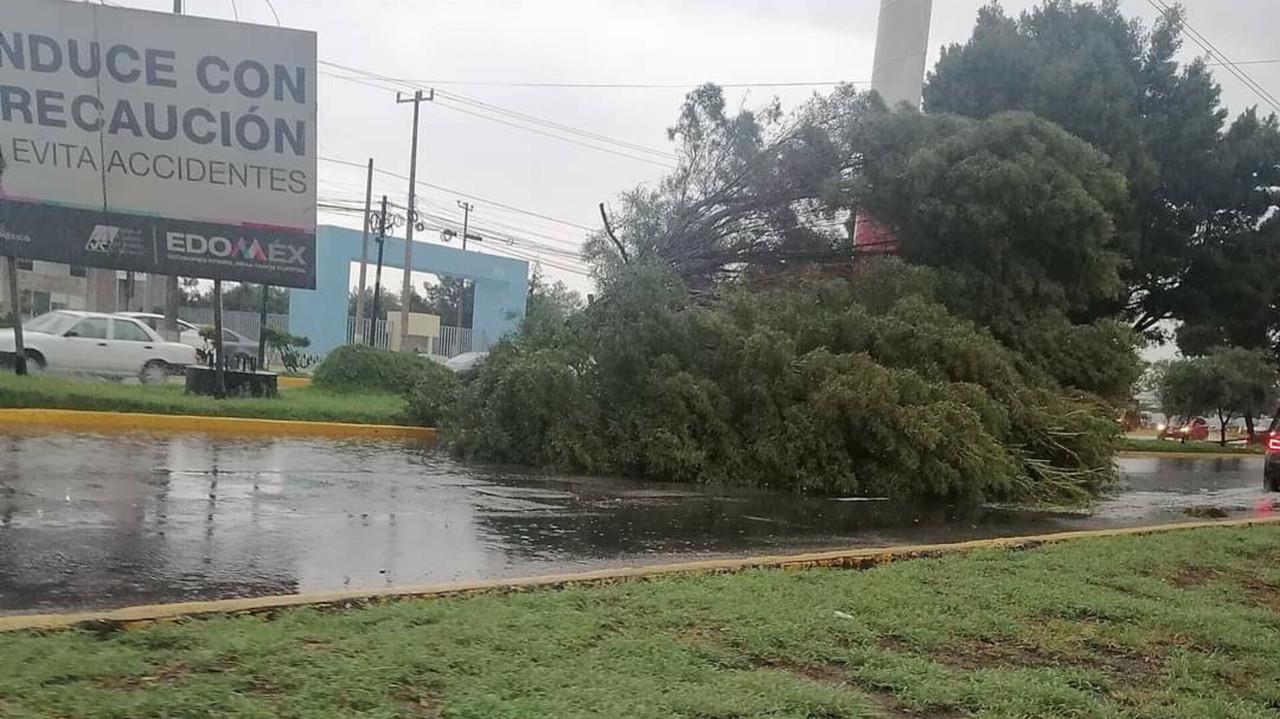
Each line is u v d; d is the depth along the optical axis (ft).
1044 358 58.13
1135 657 19.13
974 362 51.29
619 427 47.91
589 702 14.08
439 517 31.68
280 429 56.03
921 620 20.36
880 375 46.39
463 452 51.39
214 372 61.87
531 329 56.44
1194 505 52.90
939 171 58.49
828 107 62.18
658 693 14.71
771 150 62.64
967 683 16.35
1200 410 123.65
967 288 59.00
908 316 52.70
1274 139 103.35
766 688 15.31
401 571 23.65
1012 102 94.32
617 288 50.21
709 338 49.83
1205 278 108.58
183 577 21.40
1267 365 120.37
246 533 26.50
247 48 56.70
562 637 17.31
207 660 14.82
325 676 14.44
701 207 64.49
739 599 21.04
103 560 22.25
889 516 40.06
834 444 46.98
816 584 23.30
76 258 55.62
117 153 55.77
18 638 15.48
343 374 76.48
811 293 55.01
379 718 13.01
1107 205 70.44
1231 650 19.90
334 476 39.11
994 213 57.52
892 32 77.46
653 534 31.60
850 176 61.46
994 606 22.03
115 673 14.12
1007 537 35.86
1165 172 101.24
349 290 160.35
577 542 29.27
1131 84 96.22
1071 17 100.01
